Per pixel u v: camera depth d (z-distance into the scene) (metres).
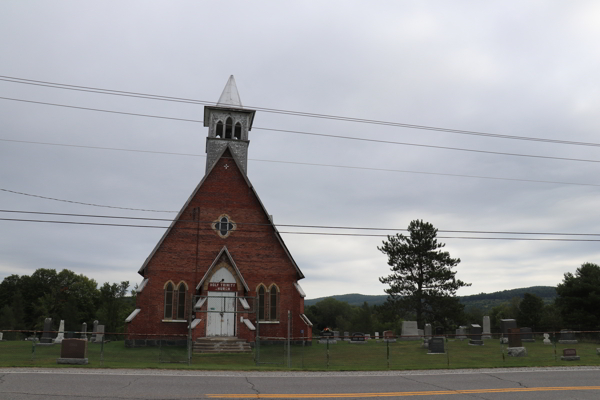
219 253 35.69
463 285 62.84
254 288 36.53
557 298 69.69
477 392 15.91
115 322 82.69
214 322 34.44
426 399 14.53
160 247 35.75
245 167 41.84
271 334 36.06
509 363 25.62
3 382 15.45
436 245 64.94
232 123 42.72
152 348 32.66
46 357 24.12
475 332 38.41
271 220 37.91
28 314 93.69
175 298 35.19
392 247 66.31
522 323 73.00
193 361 25.58
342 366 23.91
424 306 64.12
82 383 15.68
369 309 106.94
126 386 15.42
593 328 62.50
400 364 25.22
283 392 15.21
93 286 98.69
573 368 23.59
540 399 14.82
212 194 37.59
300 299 36.78
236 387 15.95
